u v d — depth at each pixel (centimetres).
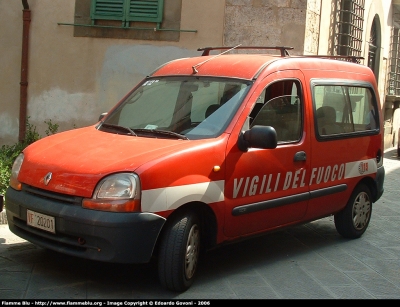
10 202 494
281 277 545
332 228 744
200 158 476
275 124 557
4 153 860
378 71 1616
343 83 654
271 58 580
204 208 488
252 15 1030
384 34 1630
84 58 1014
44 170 473
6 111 1020
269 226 554
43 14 1004
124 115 573
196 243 488
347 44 1290
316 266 586
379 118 717
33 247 580
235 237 520
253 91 532
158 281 506
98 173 444
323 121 614
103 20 1012
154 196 442
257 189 529
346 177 647
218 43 1027
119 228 430
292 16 1040
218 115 520
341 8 1255
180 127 524
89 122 1027
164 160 452
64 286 484
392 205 904
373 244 679
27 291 467
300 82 589
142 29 1011
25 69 1006
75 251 450
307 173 587
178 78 580
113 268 534
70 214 441
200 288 498
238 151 507
